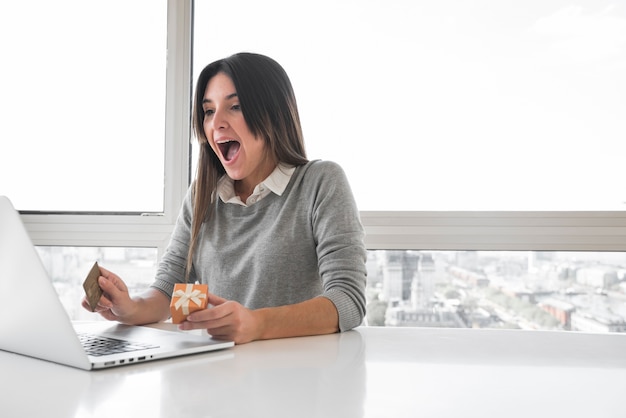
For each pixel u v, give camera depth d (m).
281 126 1.48
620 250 1.97
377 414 0.58
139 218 2.15
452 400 0.63
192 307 0.96
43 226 2.18
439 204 2.04
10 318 0.83
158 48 2.21
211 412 0.58
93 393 0.65
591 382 0.71
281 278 1.41
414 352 0.90
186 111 2.14
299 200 1.43
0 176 2.26
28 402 0.62
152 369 0.78
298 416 0.57
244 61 1.46
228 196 1.50
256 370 0.77
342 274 1.24
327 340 1.02
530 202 2.02
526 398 0.64
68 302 2.19
